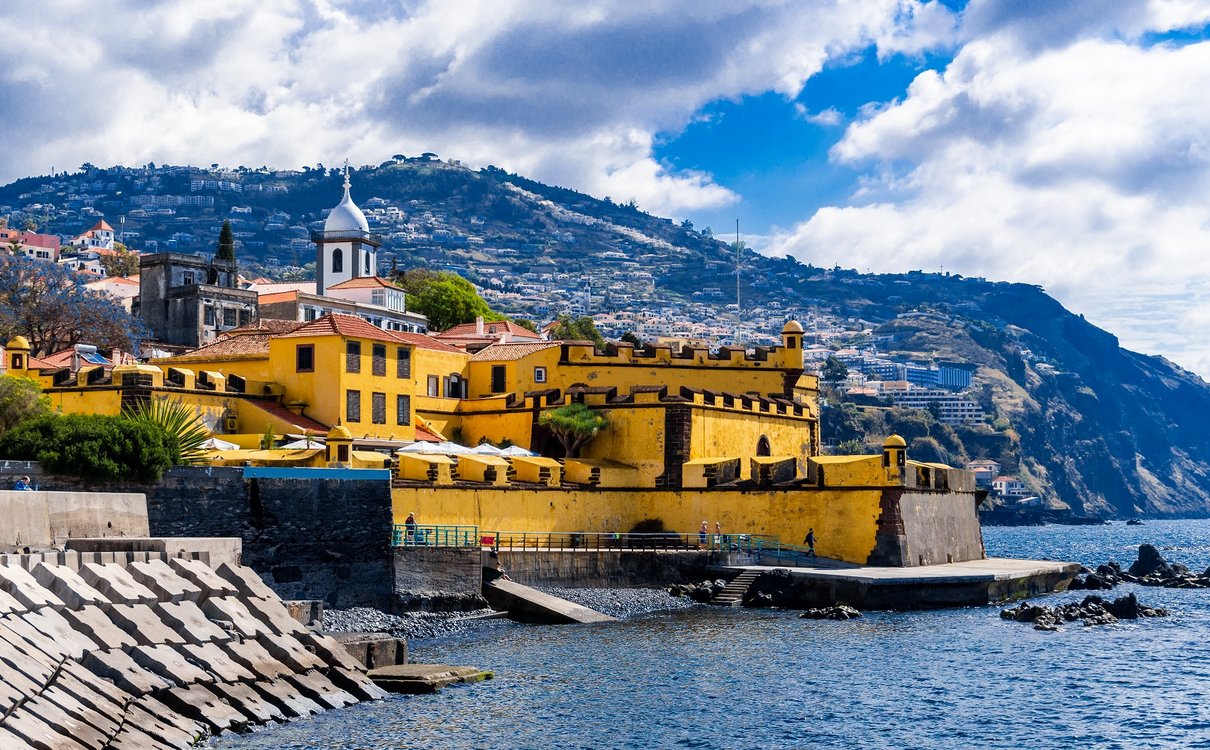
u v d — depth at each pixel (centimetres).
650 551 8694
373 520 7081
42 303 13725
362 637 5888
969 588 8550
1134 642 7212
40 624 4172
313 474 6888
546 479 9050
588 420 9681
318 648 5397
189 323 15612
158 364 10325
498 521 8594
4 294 13762
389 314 16362
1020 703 5603
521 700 5391
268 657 5019
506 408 10200
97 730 3884
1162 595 10344
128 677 4259
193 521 6475
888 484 9025
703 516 9462
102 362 12525
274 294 16288
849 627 7512
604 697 5512
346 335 9356
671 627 7431
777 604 8375
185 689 4466
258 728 4616
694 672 6094
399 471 8212
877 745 4900
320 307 15588
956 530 10250
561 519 9081
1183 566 12219
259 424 9112
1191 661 6600
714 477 9462
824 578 8338
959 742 4962
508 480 8838
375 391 9581
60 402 8875
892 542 8962
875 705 5509
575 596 8069
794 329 10975
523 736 4831
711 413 9888
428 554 7288
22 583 4319
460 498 8338
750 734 4997
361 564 7019
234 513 6612
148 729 4109
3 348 12250
